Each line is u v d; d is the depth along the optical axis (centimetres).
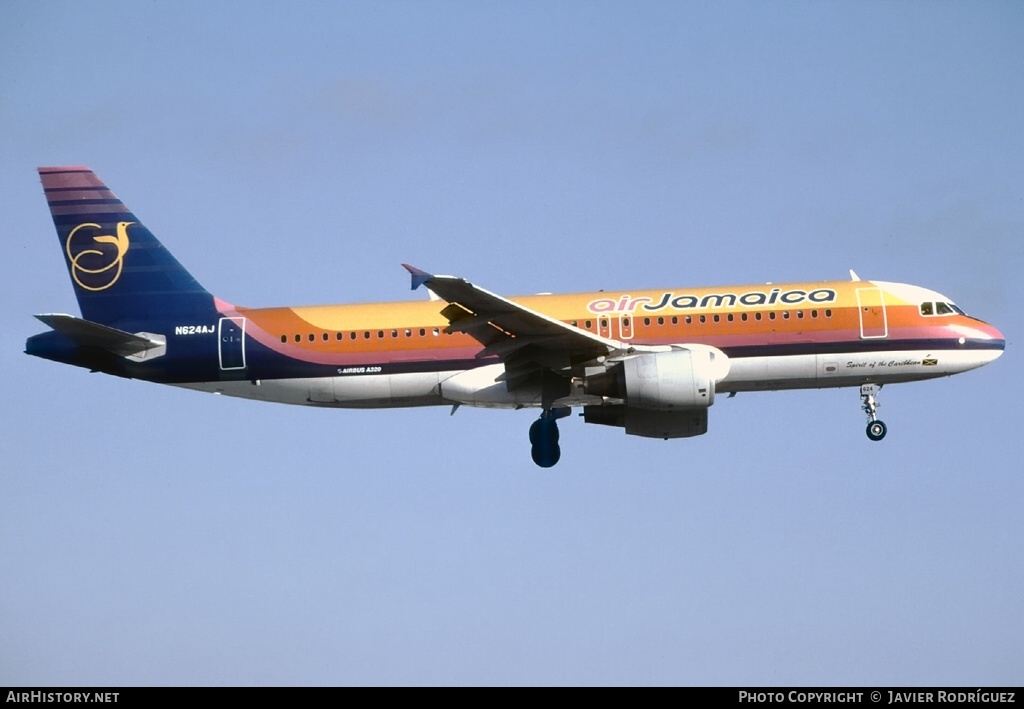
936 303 14462
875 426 14712
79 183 15438
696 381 13612
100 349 14975
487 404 14462
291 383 14850
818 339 14250
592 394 13838
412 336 14638
